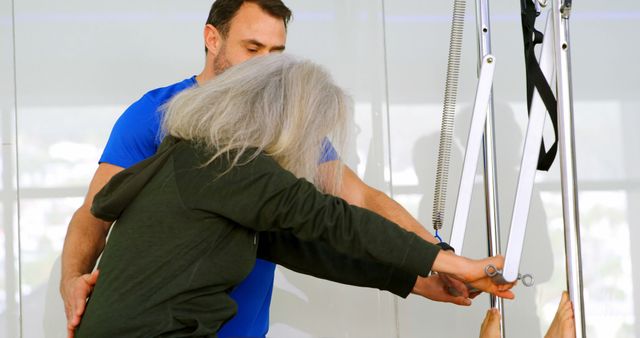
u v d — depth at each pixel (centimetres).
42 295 259
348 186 215
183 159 153
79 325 155
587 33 276
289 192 148
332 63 270
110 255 152
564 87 177
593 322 275
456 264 159
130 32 263
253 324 203
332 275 184
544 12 276
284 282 267
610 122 276
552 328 175
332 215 150
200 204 149
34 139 259
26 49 259
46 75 260
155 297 146
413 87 271
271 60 164
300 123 157
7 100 258
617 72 276
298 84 159
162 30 264
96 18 262
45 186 260
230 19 220
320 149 164
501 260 166
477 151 193
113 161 209
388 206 210
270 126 154
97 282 152
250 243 154
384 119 270
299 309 267
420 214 270
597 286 275
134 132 209
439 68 272
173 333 146
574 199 175
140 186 153
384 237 151
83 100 261
